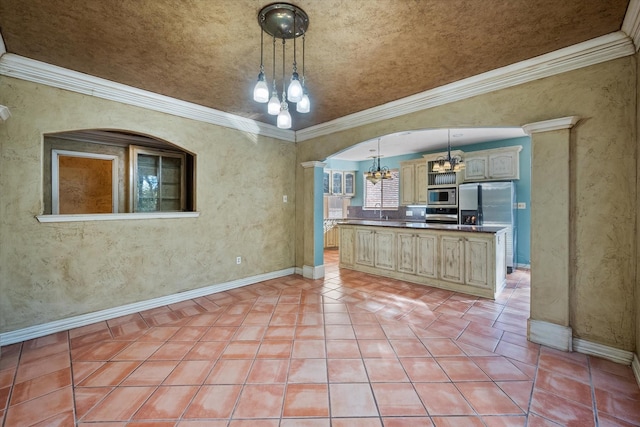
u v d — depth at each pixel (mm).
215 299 3525
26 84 2445
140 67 2523
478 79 2654
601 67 2135
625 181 2066
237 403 1683
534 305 2428
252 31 1995
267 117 3906
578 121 2240
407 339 2471
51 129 2574
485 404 1666
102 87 2785
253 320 2891
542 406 1646
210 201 3707
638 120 1946
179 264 3447
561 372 1977
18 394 1756
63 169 4484
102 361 2135
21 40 2111
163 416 1578
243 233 4066
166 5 1732
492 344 2383
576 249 2271
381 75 2645
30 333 2492
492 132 5059
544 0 1694
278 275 4535
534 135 2410
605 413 1589
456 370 2010
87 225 2807
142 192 4605
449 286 3867
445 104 2947
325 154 4242
